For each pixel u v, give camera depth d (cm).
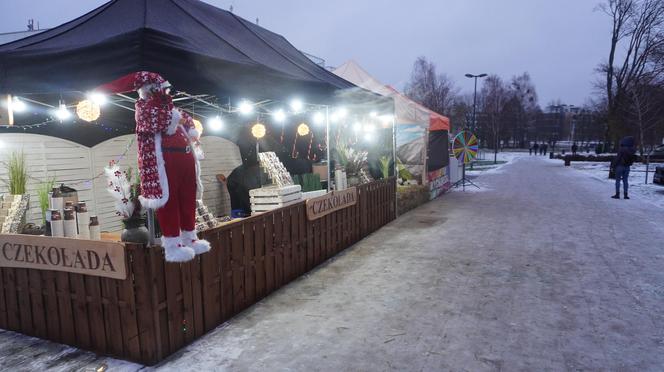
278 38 684
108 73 299
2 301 382
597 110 4431
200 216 381
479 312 405
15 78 325
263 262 455
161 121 278
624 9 3331
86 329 343
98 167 577
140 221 341
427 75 4112
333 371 304
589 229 777
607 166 2603
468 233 759
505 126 6159
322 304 433
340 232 644
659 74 2698
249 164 704
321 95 524
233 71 371
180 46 325
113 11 389
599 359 315
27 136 495
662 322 378
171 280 330
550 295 448
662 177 1295
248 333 369
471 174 2144
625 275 510
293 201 521
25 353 340
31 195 494
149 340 316
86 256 328
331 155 863
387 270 545
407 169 1209
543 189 1441
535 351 328
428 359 318
